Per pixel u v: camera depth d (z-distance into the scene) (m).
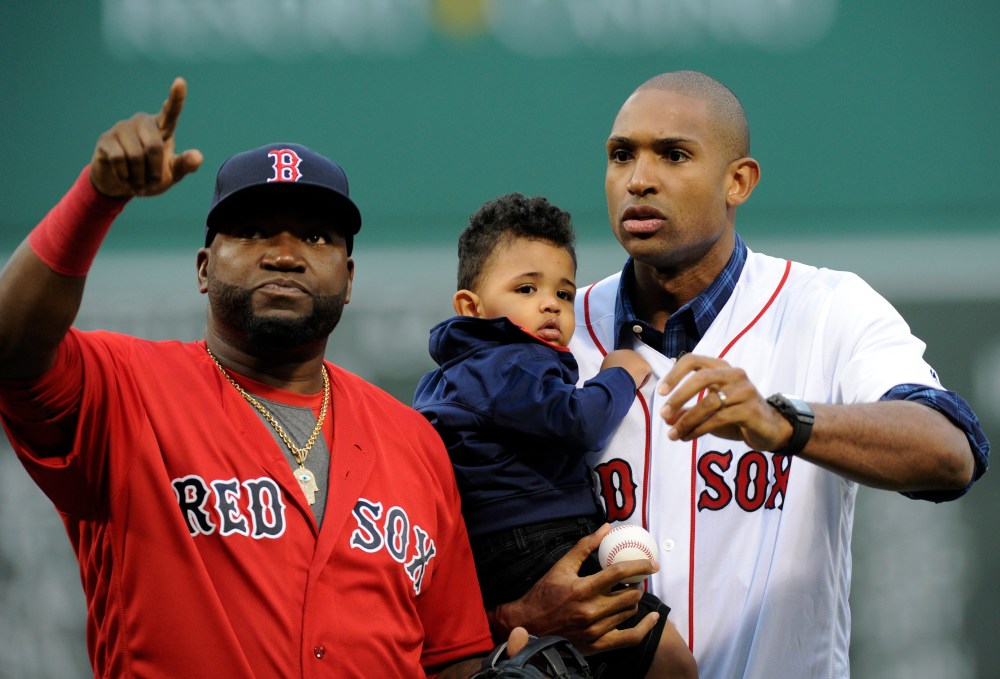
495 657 10.08
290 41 28.86
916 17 28.19
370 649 9.46
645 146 11.56
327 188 10.04
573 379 11.84
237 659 9.02
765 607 11.30
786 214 28.22
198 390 9.86
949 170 28.00
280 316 9.87
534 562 11.15
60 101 28.80
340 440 10.14
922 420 9.98
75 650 23.75
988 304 26.39
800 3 28.38
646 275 12.18
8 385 8.88
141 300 26.94
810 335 11.70
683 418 9.16
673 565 11.54
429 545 10.31
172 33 28.86
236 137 28.72
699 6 28.61
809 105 28.33
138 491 9.30
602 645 10.73
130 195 8.53
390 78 28.81
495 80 28.80
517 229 12.21
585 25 28.69
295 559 9.45
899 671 22.73
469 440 11.38
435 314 26.27
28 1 28.81
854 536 23.00
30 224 28.72
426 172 28.66
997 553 22.91
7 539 23.95
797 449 9.45
